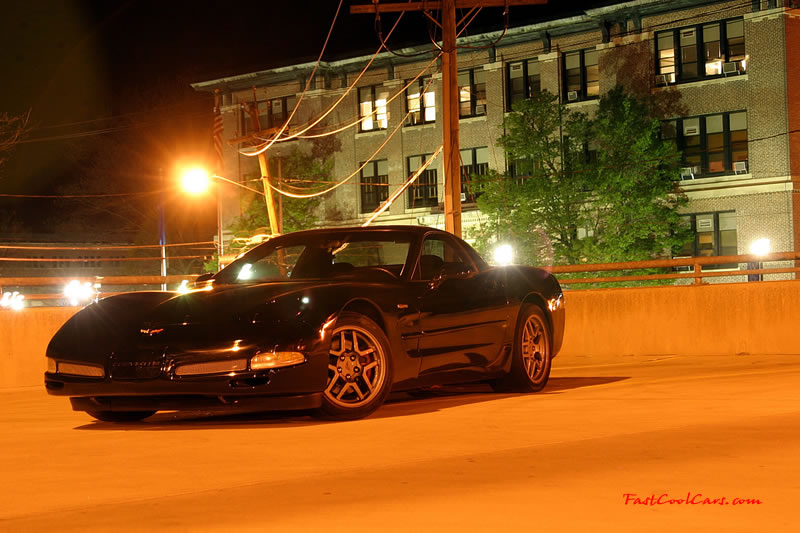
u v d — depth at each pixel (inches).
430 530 152.1
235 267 327.6
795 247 1743.4
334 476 197.8
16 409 356.8
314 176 2209.6
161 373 261.1
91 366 269.7
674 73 1855.3
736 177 1786.4
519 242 1737.2
